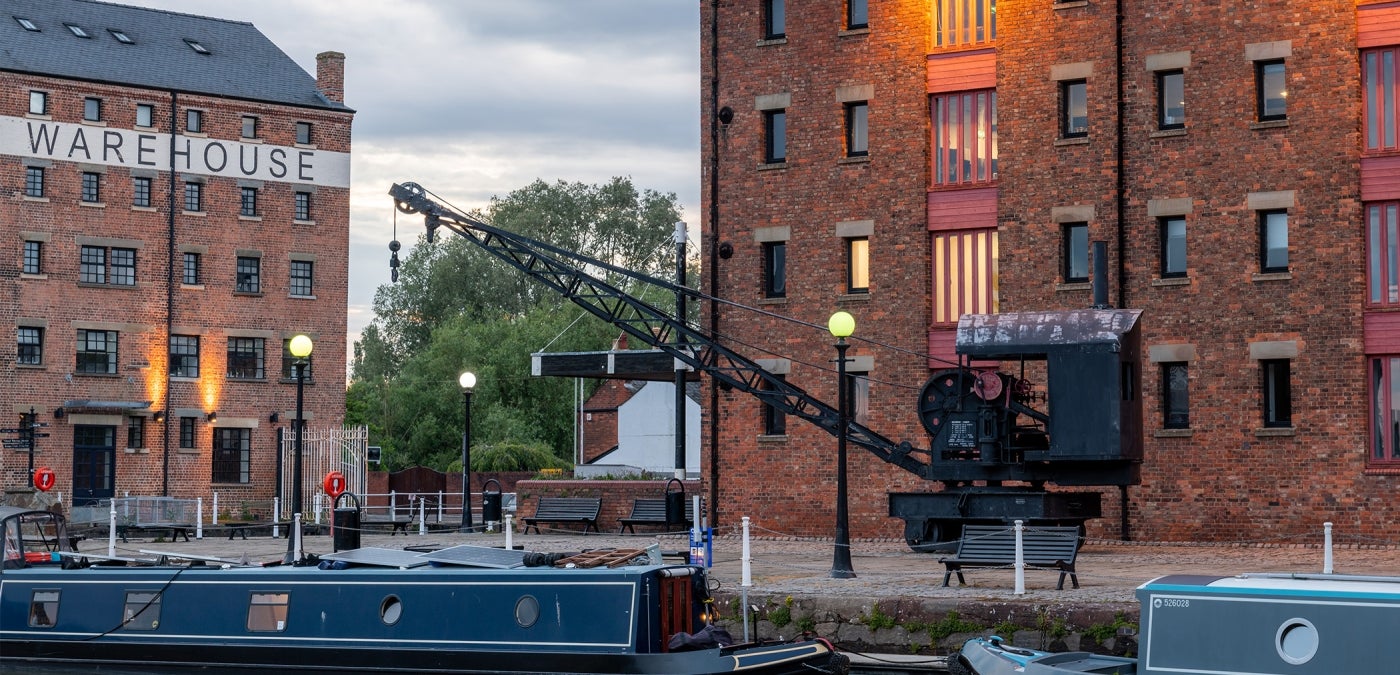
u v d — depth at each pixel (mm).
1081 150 35594
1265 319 33562
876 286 37844
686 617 20016
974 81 37219
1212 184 34219
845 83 38406
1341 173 33000
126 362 56406
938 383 32781
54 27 57562
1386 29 32844
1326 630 15961
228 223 58531
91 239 56000
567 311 88500
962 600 21953
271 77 60812
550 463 75938
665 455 76250
